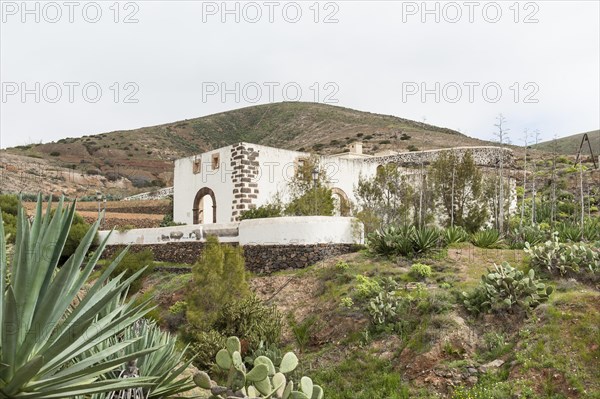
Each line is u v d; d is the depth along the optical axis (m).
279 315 16.75
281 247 21.47
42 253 5.65
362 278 17.44
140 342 8.70
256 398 6.66
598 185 44.47
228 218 28.84
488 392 11.86
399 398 12.42
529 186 47.34
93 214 37.84
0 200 29.97
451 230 22.34
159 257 26.34
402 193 29.66
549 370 12.08
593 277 15.86
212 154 30.59
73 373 5.35
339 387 13.34
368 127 104.56
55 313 5.65
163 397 7.86
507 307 14.36
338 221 21.61
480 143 82.81
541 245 18.08
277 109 134.75
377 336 14.88
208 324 15.84
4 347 4.95
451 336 13.84
